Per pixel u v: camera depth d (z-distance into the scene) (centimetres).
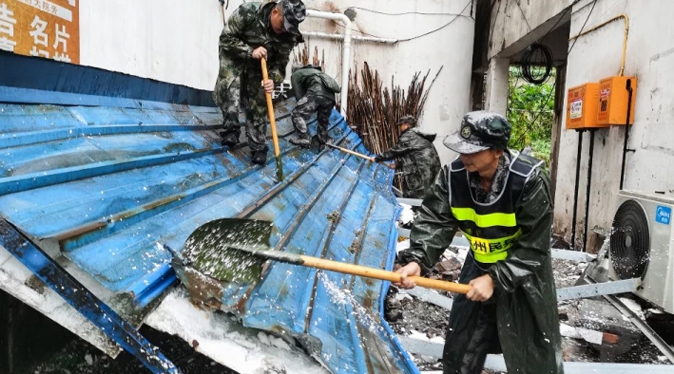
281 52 505
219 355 199
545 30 980
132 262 220
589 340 455
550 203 259
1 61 287
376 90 1161
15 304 229
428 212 289
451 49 1182
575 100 719
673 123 538
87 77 378
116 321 187
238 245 237
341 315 305
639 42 618
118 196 273
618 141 664
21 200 212
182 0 561
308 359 204
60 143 294
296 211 443
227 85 490
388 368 265
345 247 441
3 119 278
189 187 358
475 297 265
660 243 434
